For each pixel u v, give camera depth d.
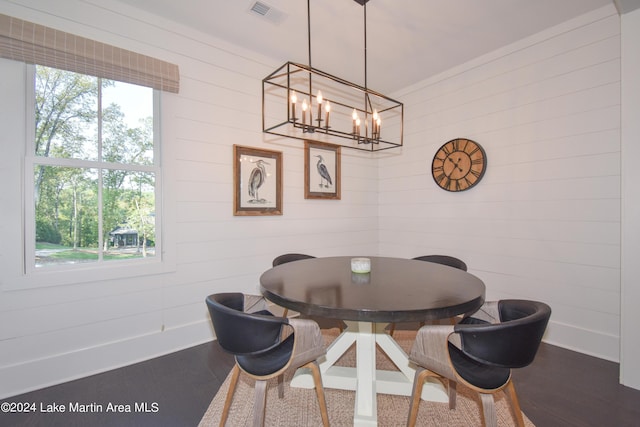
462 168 3.09
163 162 2.39
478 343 1.17
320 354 1.37
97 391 1.89
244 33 2.57
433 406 1.73
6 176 1.83
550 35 2.49
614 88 2.21
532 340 1.16
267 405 1.75
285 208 3.13
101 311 2.14
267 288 1.50
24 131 1.89
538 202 2.59
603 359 2.24
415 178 3.60
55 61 1.91
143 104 2.34
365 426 1.49
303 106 1.90
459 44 2.73
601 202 2.27
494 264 2.89
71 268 2.04
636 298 1.87
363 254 3.86
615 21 2.20
